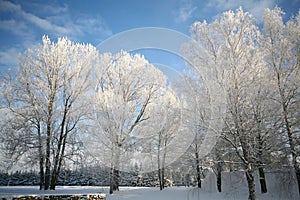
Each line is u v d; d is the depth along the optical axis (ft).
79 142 45.27
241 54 31.96
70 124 48.24
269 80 33.01
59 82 48.60
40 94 47.73
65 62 49.21
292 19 36.22
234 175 44.37
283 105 33.81
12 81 47.26
